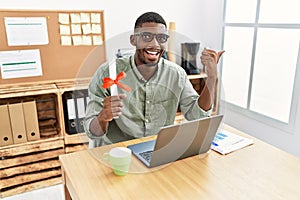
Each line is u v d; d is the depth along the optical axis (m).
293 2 2.25
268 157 1.29
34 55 2.36
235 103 3.01
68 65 2.50
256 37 2.61
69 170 1.17
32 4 2.32
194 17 3.06
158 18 1.17
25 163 2.28
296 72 2.25
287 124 2.38
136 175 1.14
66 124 2.39
